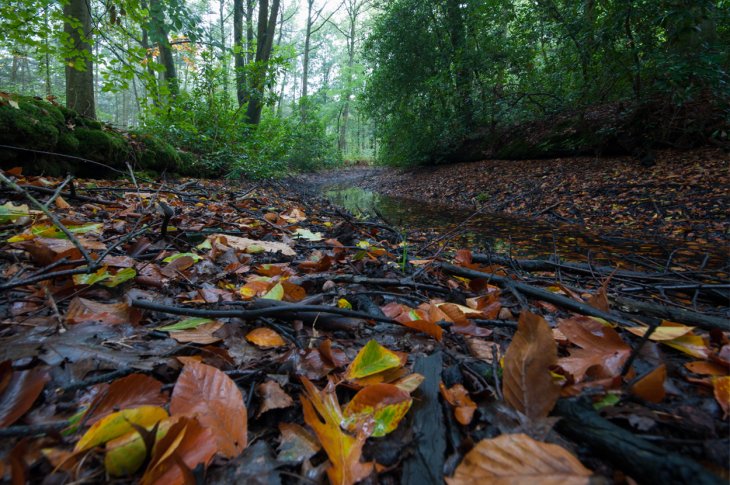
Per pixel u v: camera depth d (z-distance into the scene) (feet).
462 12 38.11
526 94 34.24
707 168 20.01
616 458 2.20
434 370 3.06
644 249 13.43
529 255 12.42
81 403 2.57
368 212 24.08
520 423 2.54
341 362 3.45
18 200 8.26
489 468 2.03
